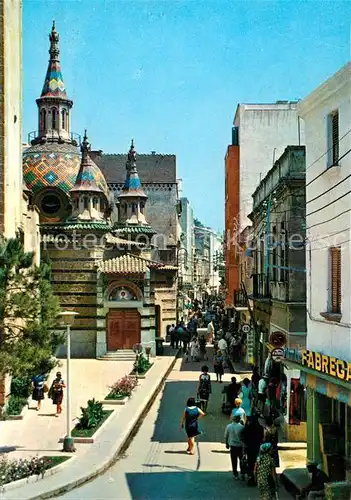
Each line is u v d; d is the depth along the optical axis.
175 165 62.03
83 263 41.28
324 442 15.44
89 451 17.80
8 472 14.96
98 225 41.66
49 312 17.66
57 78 47.53
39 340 17.41
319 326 15.57
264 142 45.47
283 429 19.42
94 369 35.41
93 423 20.36
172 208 61.09
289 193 22.36
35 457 16.27
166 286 53.06
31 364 16.78
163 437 20.05
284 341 21.19
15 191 25.80
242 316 42.16
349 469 14.18
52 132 46.91
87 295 41.31
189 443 17.98
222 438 19.77
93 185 43.19
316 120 15.93
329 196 14.97
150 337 41.00
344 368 13.28
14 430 20.39
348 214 13.73
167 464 16.91
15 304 16.98
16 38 26.42
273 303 25.81
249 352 33.66
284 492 14.59
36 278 17.92
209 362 39.22
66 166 45.03
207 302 101.12
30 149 46.19
